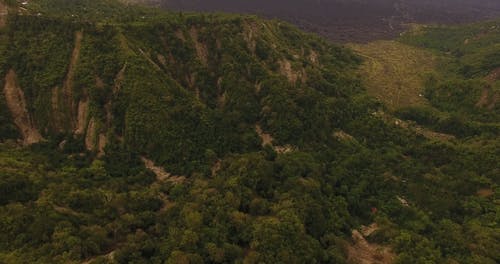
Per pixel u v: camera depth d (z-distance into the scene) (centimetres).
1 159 10344
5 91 12575
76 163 11688
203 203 9712
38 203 8819
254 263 8150
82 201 9481
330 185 11894
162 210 10356
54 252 7869
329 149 13500
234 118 13312
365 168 13112
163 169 11906
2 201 8875
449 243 10381
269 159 12162
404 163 13550
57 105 12588
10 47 13238
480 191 12544
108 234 8869
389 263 9762
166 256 8206
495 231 10744
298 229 8938
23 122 12512
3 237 8081
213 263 8206
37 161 11081
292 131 13350
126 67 12875
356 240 10588
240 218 9175
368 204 11944
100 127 12262
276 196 10362
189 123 12581
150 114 12325
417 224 11062
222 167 11538
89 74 12838
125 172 11688
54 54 13238
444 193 12344
